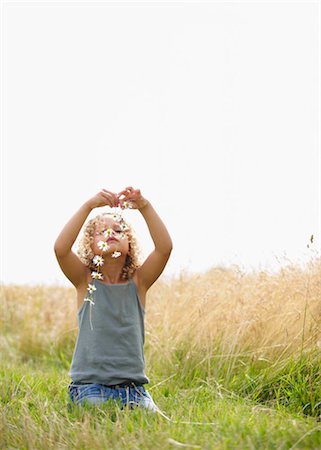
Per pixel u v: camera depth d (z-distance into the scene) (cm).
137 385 542
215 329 705
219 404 531
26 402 539
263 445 407
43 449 424
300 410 539
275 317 666
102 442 423
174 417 486
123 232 549
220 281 809
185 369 682
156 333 782
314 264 679
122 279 557
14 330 1041
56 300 1051
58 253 545
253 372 630
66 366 857
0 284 1143
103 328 541
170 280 877
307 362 587
